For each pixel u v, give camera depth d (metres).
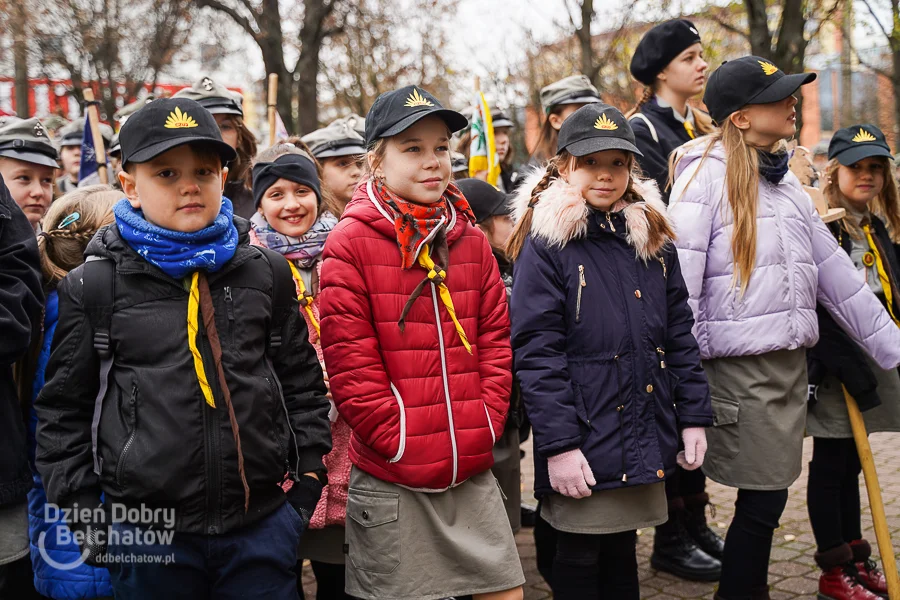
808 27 13.13
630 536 3.13
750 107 3.38
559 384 2.93
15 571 2.87
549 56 19.39
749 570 3.33
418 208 2.74
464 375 2.77
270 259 2.55
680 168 3.58
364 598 2.75
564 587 3.04
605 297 2.99
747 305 3.30
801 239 3.40
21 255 2.55
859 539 3.89
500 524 2.80
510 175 6.16
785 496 3.35
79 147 5.77
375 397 2.66
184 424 2.27
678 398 3.12
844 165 4.03
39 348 2.75
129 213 2.36
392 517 2.70
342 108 20.88
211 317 2.35
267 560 2.38
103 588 2.69
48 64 14.71
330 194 4.06
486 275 2.93
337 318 2.69
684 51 4.37
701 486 4.25
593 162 3.04
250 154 4.54
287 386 2.57
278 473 2.42
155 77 15.88
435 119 2.74
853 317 3.54
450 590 2.69
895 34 12.65
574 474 2.88
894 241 4.35
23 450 2.55
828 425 3.67
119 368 2.33
